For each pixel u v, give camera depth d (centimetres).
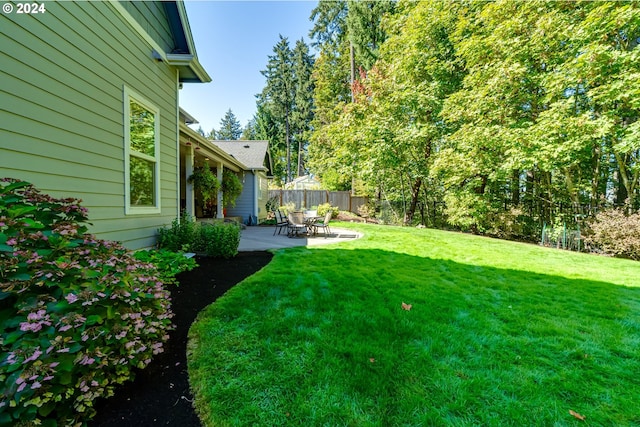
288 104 2806
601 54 567
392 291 325
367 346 208
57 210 186
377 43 1511
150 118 412
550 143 667
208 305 274
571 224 777
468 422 143
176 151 487
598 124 597
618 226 624
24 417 117
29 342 119
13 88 217
